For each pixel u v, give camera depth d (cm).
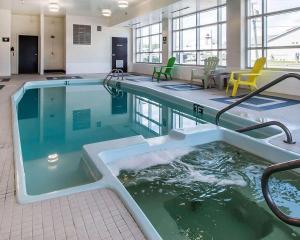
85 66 1418
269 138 309
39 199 170
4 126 360
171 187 257
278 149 273
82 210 158
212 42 959
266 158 286
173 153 309
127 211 158
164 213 216
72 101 716
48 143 378
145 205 228
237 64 784
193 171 285
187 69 1048
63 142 384
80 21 1376
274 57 721
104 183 192
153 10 998
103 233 138
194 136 326
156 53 1316
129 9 1186
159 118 539
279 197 233
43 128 462
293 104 529
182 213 217
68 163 299
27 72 1410
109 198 173
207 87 798
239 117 425
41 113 577
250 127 334
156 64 1277
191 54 1076
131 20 1212
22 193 178
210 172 283
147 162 290
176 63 1155
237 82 631
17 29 1357
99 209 160
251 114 444
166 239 187
